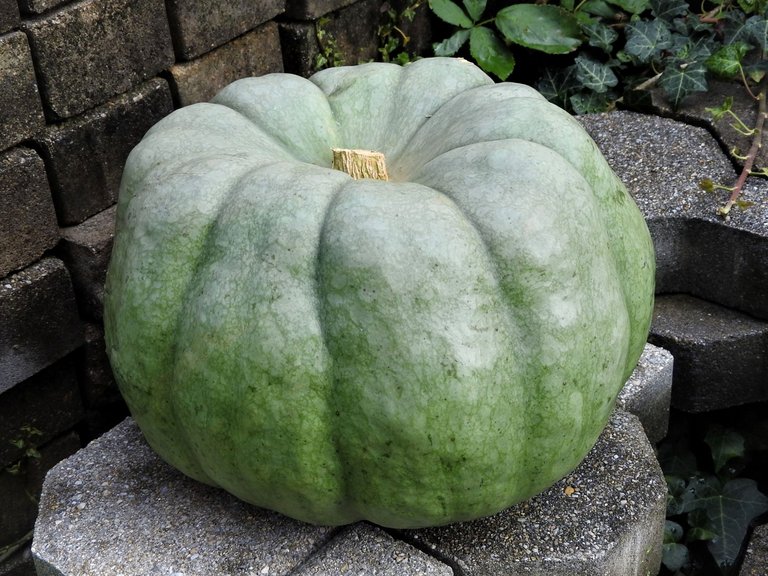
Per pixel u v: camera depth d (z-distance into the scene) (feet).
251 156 3.22
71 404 4.09
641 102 4.76
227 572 3.17
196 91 4.19
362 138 3.50
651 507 3.37
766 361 4.08
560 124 3.26
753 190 4.21
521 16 4.91
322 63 4.56
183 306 3.07
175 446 3.24
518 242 2.99
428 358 2.91
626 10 5.04
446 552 3.24
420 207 2.97
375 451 2.98
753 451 4.33
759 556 3.68
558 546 3.25
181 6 4.04
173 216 3.08
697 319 4.12
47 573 3.25
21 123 3.71
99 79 3.88
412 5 4.87
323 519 3.18
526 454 3.09
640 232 3.35
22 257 3.80
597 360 3.10
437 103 3.51
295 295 2.95
